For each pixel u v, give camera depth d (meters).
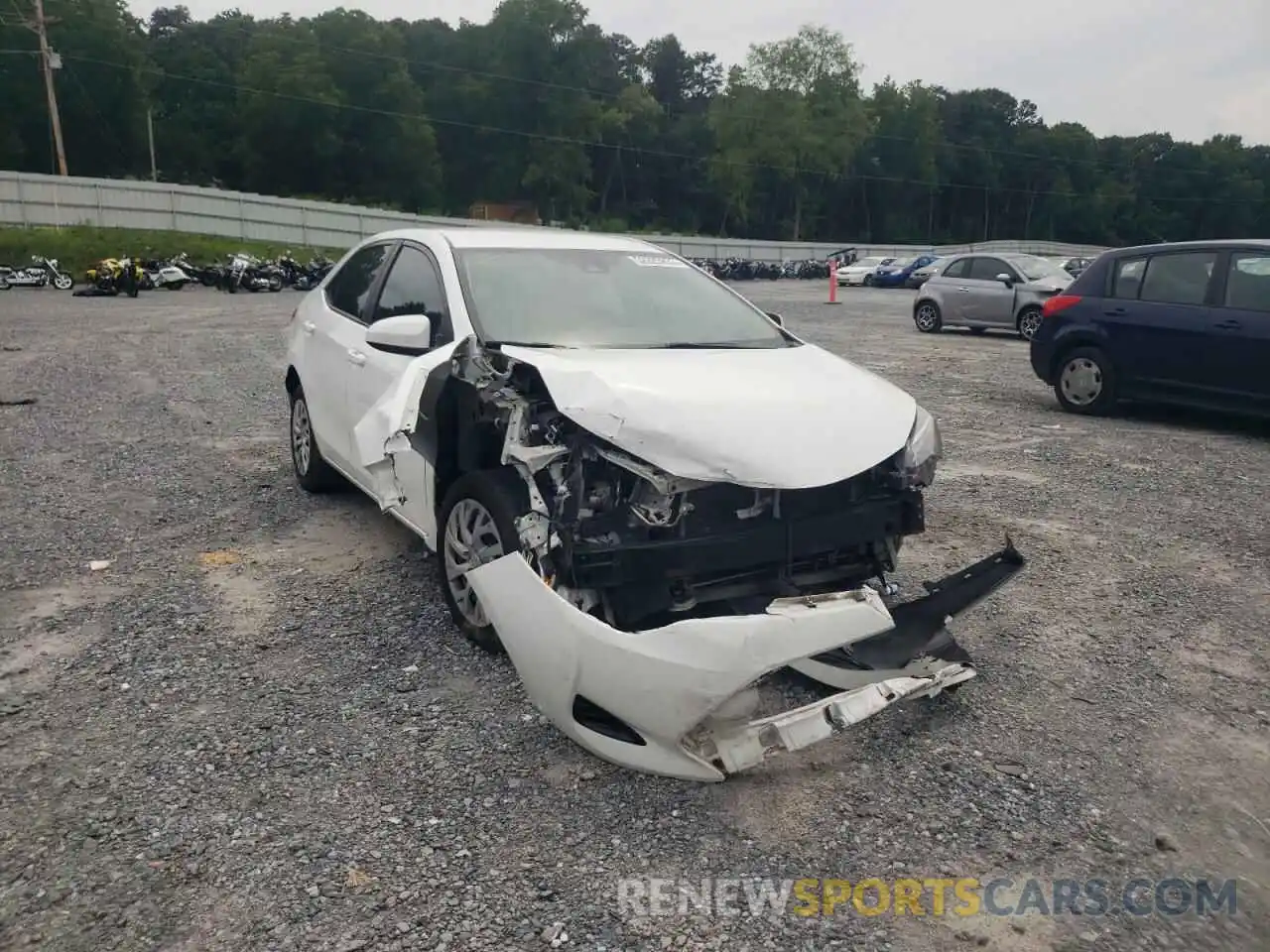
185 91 79.62
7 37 64.12
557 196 87.19
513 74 86.19
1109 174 112.44
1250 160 114.38
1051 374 10.01
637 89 93.19
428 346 4.21
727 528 3.42
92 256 34.19
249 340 15.02
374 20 84.50
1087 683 3.97
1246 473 7.36
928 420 3.97
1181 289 9.02
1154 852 2.92
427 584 4.82
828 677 3.55
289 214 48.03
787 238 99.19
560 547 3.27
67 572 4.95
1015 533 5.86
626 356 3.97
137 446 7.71
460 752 3.34
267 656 4.03
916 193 103.69
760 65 86.81
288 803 3.04
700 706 2.90
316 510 6.04
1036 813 3.09
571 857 2.82
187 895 2.62
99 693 3.70
